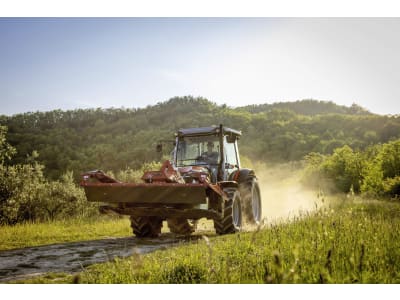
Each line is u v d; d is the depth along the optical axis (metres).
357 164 17.59
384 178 13.96
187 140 8.43
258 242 4.51
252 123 124.69
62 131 109.38
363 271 2.82
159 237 7.74
